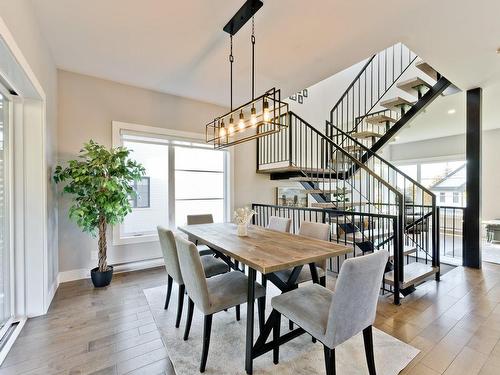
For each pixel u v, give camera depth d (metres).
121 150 3.12
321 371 1.67
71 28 2.43
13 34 1.69
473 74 3.20
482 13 2.09
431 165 7.41
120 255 3.65
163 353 1.88
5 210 2.22
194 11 2.19
